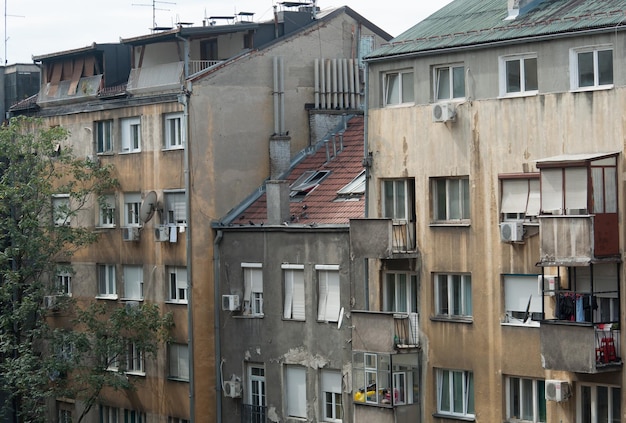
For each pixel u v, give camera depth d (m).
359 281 62.88
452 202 59.47
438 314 59.94
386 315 59.94
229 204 72.25
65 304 76.75
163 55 74.12
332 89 75.81
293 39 74.75
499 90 56.97
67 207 75.44
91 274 79.25
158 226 73.56
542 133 55.53
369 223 60.59
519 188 56.47
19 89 92.81
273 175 73.62
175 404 73.19
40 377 71.38
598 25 53.12
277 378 67.94
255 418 69.00
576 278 54.78
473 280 58.19
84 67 79.75
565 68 54.69
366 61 61.88
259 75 73.44
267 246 68.38
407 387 60.41
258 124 73.38
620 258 53.22
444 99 59.53
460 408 59.22
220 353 71.19
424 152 59.88
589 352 52.34
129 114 75.88
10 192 72.81
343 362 64.31
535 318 56.22
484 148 57.56
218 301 71.25
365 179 62.94
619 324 53.34
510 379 57.28
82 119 79.38
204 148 71.69
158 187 73.88
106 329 75.00
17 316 73.12
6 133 74.06
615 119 53.22
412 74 60.66
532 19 56.91
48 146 74.56
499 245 57.19
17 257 74.75
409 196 61.06
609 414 53.88
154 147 74.06
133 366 76.44
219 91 72.12
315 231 65.44
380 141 61.72
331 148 74.00
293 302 67.19
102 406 79.06
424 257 60.03
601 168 52.94
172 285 73.62
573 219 52.69
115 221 77.31
